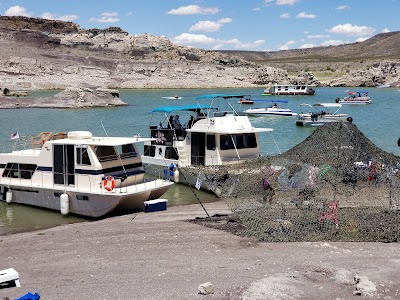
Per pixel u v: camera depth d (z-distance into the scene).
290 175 22.09
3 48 198.38
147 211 22.73
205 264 15.15
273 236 17.64
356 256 15.57
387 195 20.48
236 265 14.97
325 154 23.03
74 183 23.25
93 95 98.75
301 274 13.86
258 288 12.89
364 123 66.50
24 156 25.05
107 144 22.75
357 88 198.38
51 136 26.22
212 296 12.54
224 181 25.61
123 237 18.38
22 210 24.31
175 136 32.09
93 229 19.73
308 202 19.80
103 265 15.38
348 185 21.05
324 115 66.75
